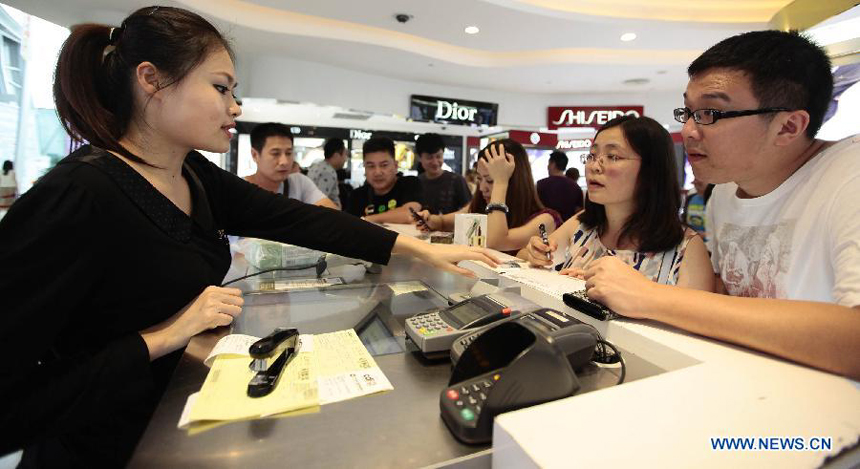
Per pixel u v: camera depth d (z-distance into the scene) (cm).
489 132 875
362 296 93
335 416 48
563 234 158
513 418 41
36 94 327
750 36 83
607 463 35
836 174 78
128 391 58
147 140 74
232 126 78
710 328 61
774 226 93
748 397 46
